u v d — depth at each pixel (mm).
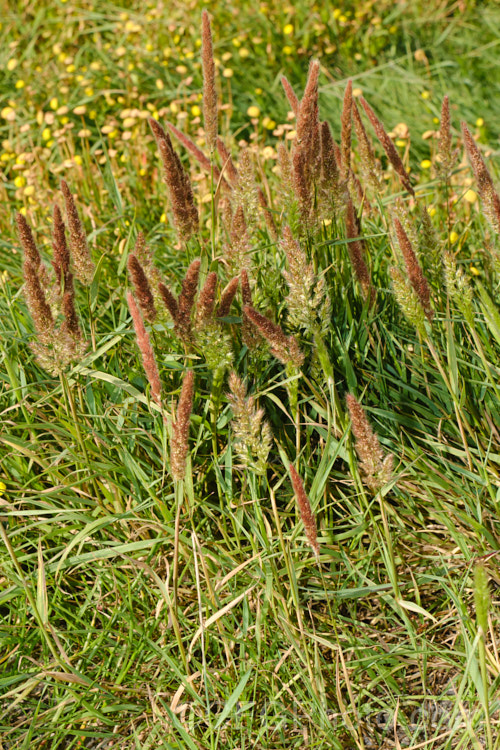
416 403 3035
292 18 7754
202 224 4449
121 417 2830
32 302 2457
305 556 2682
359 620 2670
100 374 2771
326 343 3033
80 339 2617
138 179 5270
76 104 6352
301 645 2461
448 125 3441
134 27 6918
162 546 2791
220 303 2562
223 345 2492
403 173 3281
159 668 2504
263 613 2463
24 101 6625
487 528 2754
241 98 6605
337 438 2771
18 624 2660
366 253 3354
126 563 2711
